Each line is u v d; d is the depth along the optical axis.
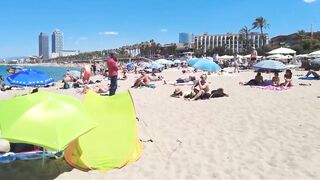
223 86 20.56
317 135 8.80
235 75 31.02
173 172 6.75
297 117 10.90
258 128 9.73
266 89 18.30
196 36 166.38
